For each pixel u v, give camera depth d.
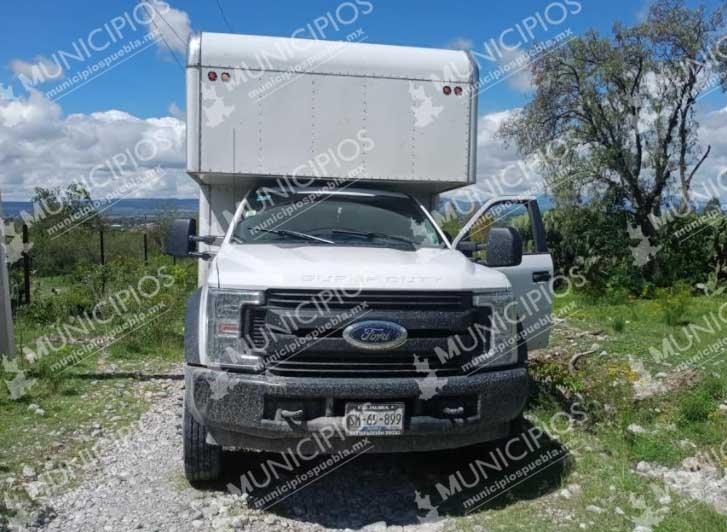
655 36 18.05
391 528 4.23
